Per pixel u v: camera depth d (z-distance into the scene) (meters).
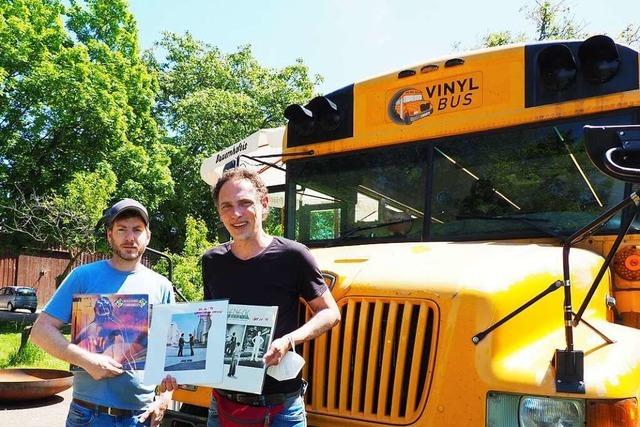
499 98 4.15
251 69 31.45
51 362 10.74
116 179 19.50
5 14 19.33
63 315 3.11
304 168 5.11
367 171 4.72
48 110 19.14
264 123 29.28
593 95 3.81
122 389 3.03
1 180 18.69
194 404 3.60
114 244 3.21
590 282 3.32
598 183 3.76
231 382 2.66
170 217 26.11
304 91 31.09
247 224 2.81
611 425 2.48
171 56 31.20
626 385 2.57
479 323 2.80
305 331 2.66
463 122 4.27
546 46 4.02
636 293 3.53
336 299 3.21
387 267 3.27
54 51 20.06
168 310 2.82
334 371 3.13
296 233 5.06
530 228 3.91
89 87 19.48
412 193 4.46
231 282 2.86
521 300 2.93
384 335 3.03
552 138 3.97
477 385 2.71
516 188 4.05
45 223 17.25
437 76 4.41
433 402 2.80
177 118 28.80
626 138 2.60
